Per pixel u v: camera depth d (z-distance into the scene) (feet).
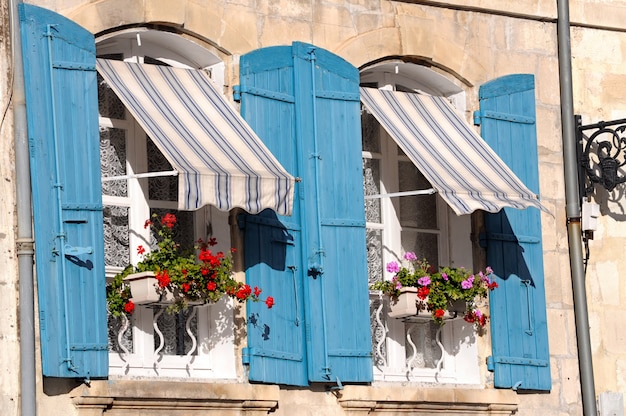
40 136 44.80
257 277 48.06
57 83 45.29
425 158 49.90
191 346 47.65
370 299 51.19
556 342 54.08
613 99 56.65
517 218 53.42
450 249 52.85
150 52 48.67
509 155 53.62
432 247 52.75
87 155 45.42
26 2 45.83
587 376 54.13
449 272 50.90
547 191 54.75
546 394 53.52
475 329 52.31
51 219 44.70
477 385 52.13
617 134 55.42
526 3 54.95
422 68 52.90
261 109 48.93
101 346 44.91
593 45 56.49
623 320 55.62
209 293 46.42
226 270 46.75
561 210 54.90
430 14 53.06
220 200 45.34
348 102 50.44
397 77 53.36
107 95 47.65
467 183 49.78
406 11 52.60
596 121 56.24
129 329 46.83
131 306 45.65
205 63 49.29
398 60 52.54
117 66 46.83
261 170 46.32
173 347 47.50
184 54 49.14
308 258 48.93
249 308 47.78
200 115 47.01
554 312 54.19
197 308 47.91
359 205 50.11
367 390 49.49
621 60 56.80
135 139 47.83
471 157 51.16
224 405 47.06
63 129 45.19
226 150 46.29
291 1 50.47
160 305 46.50
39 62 45.11
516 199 50.24
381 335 51.26
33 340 44.09
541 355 53.26
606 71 56.65
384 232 51.98
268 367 47.78
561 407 53.78
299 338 48.62
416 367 51.78
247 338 47.80
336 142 50.01
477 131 53.47
